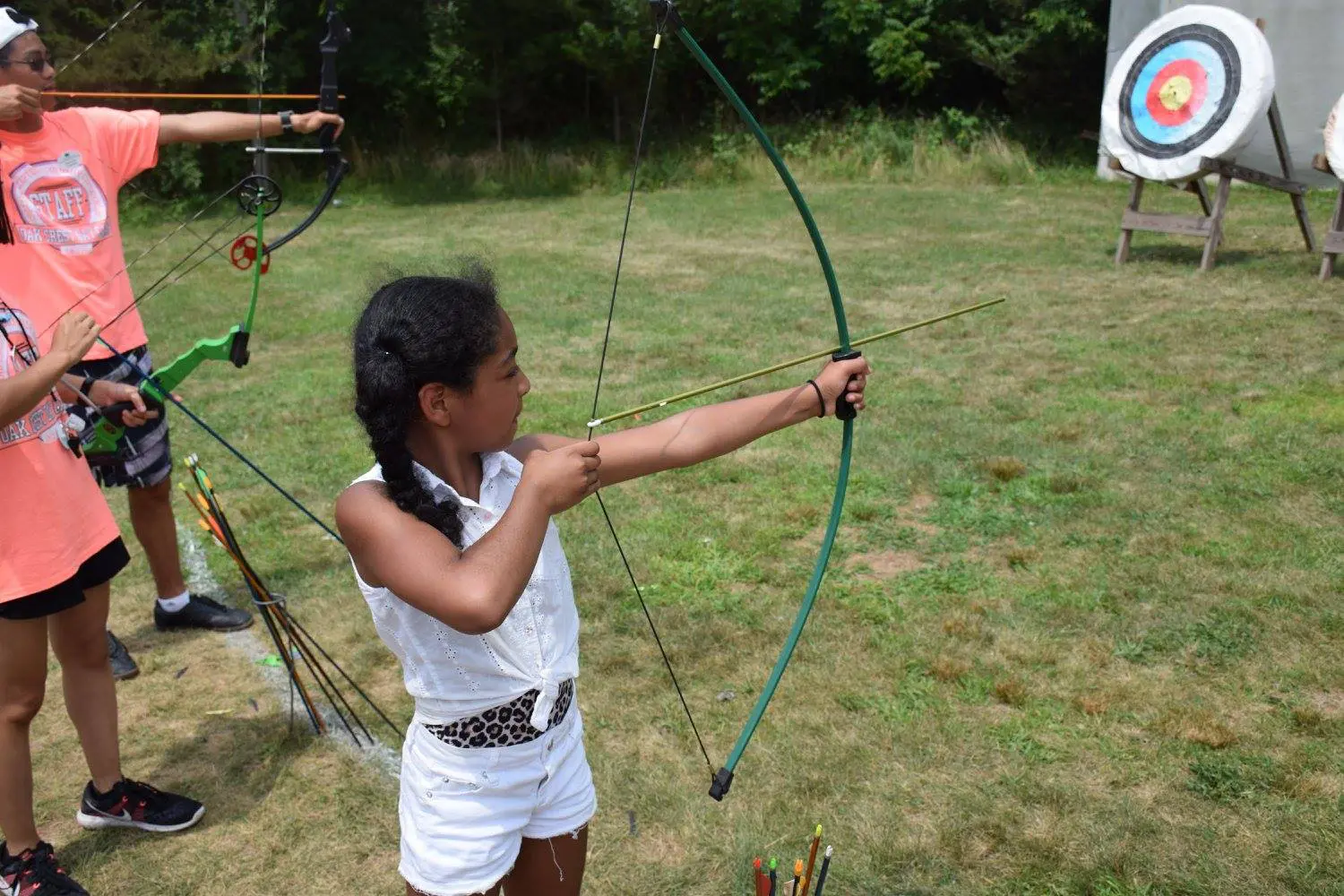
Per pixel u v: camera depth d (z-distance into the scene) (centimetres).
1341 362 635
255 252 313
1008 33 1705
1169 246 998
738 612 392
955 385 634
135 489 373
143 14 1343
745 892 261
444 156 1725
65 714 345
